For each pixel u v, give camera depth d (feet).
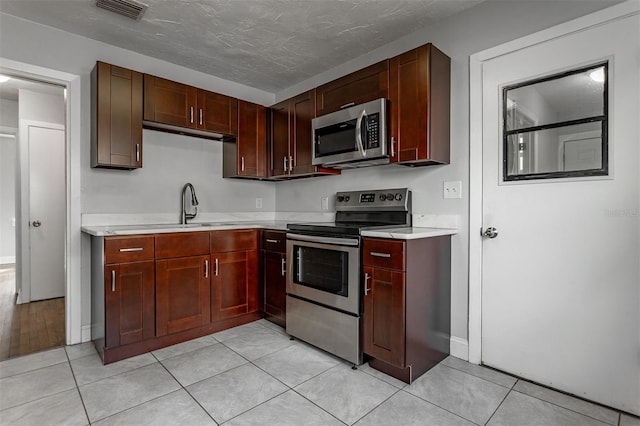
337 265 7.36
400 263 6.23
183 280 8.21
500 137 6.80
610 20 5.55
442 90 7.27
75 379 6.44
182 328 8.18
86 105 8.47
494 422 5.18
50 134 12.67
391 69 7.48
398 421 5.20
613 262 5.55
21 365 7.04
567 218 6.00
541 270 6.29
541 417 5.30
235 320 9.36
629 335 5.40
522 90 6.54
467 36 7.30
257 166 10.97
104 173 8.80
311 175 10.52
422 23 7.85
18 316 10.39
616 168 5.51
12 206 20.71
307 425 5.09
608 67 5.57
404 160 7.23
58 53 8.09
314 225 8.24
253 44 8.83
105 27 8.00
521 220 6.53
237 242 9.33
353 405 5.62
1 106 13.78
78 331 8.29
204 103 9.66
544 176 6.25
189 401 5.72
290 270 8.50
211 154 10.99
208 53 9.34
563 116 6.04
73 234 8.28
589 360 5.77
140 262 7.54
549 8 6.20
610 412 5.45
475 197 7.13
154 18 7.61
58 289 12.71
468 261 7.26
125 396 5.86
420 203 8.11
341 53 9.36
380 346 6.56
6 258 20.47
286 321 8.61
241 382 6.35
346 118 8.14
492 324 6.92
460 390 6.08
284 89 12.18
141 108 8.45
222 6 7.14
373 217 8.93
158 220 9.77
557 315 6.11
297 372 6.76
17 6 7.16
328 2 7.03
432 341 6.94
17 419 5.21
